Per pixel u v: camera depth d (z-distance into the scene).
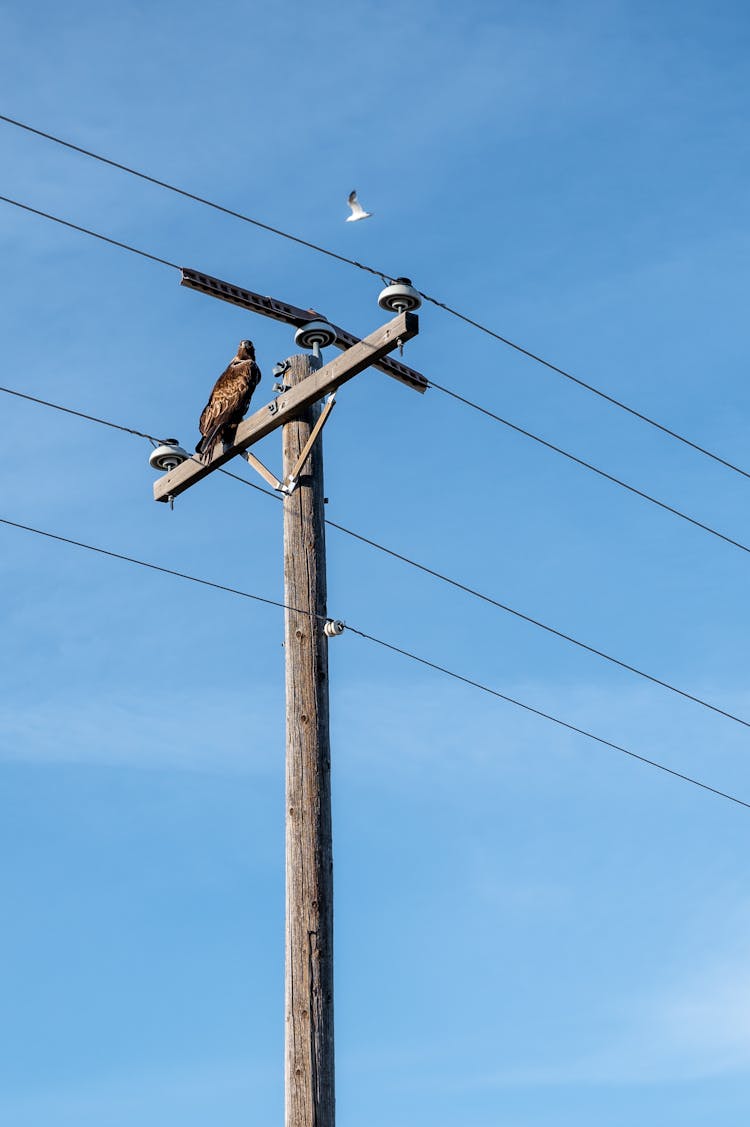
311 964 13.53
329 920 13.82
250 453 16.36
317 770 14.32
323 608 15.14
